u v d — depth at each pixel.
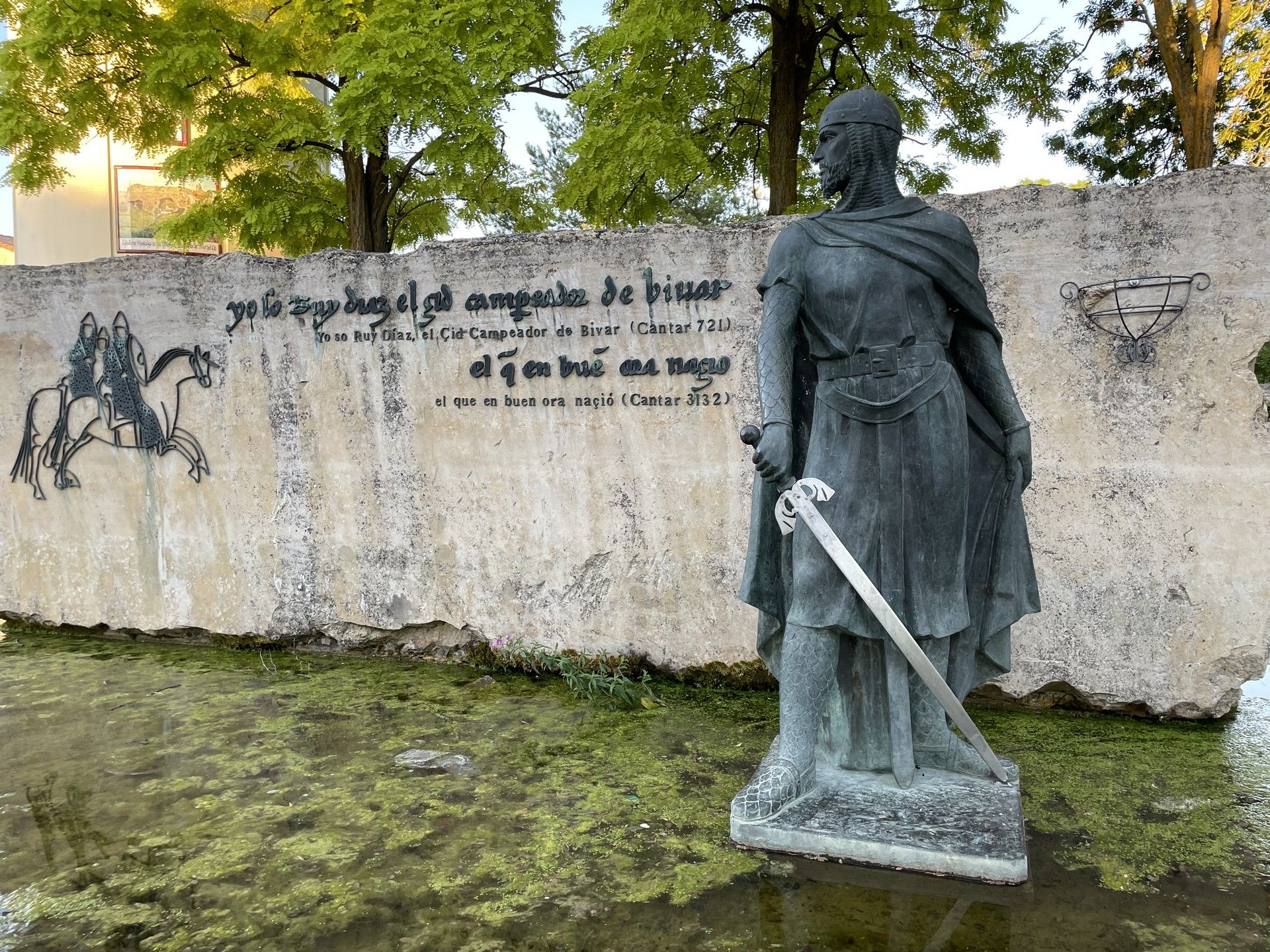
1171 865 2.45
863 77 10.16
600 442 4.17
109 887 2.42
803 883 2.32
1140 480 3.53
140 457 4.88
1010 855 2.27
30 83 8.92
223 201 9.84
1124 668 3.61
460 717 3.73
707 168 8.24
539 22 8.48
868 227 2.46
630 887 2.36
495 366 4.29
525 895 2.34
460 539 4.45
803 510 2.33
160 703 3.93
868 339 2.40
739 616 4.02
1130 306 3.47
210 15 8.94
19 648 4.87
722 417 3.97
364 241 9.81
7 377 5.05
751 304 3.86
